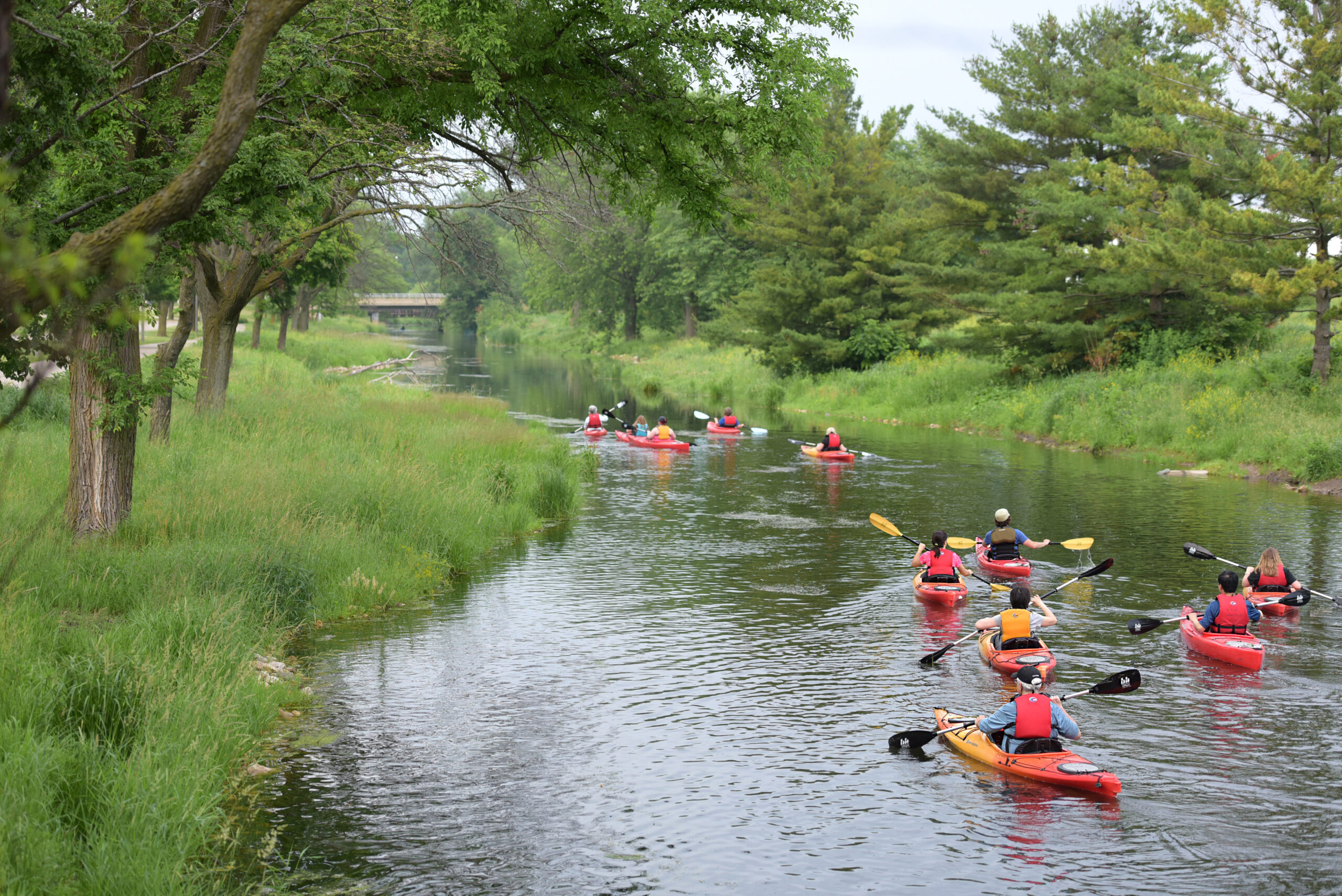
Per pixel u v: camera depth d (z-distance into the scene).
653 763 9.41
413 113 14.10
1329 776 9.18
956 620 14.34
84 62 8.47
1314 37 29.09
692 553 18.48
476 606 14.75
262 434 22.28
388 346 91.19
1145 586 16.23
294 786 8.71
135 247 3.84
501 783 8.91
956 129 46.03
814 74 13.67
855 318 53.00
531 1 12.97
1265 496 24.64
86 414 13.36
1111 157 43.53
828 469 29.27
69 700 8.46
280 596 13.18
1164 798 8.73
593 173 15.40
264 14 6.46
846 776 9.17
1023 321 40.19
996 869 7.54
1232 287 32.41
